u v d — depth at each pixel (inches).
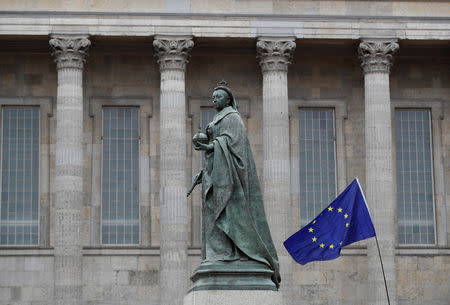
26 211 2974.9
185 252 2792.8
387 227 2842.0
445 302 2974.9
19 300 2896.2
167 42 2861.7
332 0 2925.7
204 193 1128.8
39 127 3014.3
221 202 1105.4
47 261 2920.8
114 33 2854.3
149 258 2925.7
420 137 3085.6
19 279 2906.0
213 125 1144.8
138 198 2984.7
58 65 2842.0
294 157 3026.6
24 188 2984.7
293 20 2903.5
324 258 1631.4
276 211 2815.0
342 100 3068.4
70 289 2746.1
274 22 2893.7
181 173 2817.4
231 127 1131.9
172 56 2861.7
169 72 2859.3
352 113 3068.4
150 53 3026.6
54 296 2763.3
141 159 2999.5
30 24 2842.0
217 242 1110.4
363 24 2918.3
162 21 2869.1
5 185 2984.7
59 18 2849.4
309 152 3046.3
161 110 2851.9
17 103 3009.4
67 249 2755.9
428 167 3080.7
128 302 2903.5
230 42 2925.7
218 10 2896.2
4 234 2960.1
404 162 3073.3
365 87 2925.7
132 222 2970.0
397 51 2947.8
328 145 3053.6
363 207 1660.9
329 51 3019.2
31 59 3031.5
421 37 2925.7
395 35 2920.8
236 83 3036.4
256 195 1132.5
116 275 2910.9
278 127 2849.4
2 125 3009.4
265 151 2854.3
